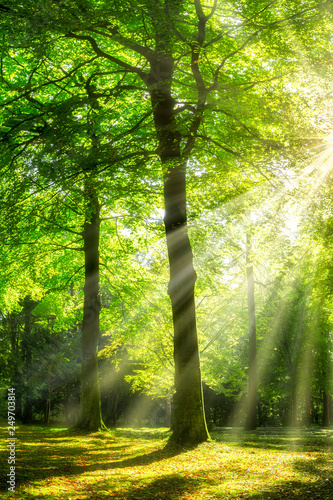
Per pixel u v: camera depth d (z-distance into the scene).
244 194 15.70
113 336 25.78
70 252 23.19
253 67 14.53
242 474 9.85
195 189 16.55
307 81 12.73
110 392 46.56
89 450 13.74
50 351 40.69
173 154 13.37
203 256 18.83
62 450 13.50
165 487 8.71
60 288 22.69
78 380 43.19
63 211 15.88
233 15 12.61
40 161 12.27
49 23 10.52
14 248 20.22
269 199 15.68
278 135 13.48
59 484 8.52
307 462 11.30
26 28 10.28
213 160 15.20
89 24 10.90
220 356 27.72
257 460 11.56
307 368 32.44
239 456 12.08
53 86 16.64
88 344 19.47
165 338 24.34
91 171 12.91
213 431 27.53
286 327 33.31
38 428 23.06
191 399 13.34
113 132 13.47
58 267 23.69
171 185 13.80
